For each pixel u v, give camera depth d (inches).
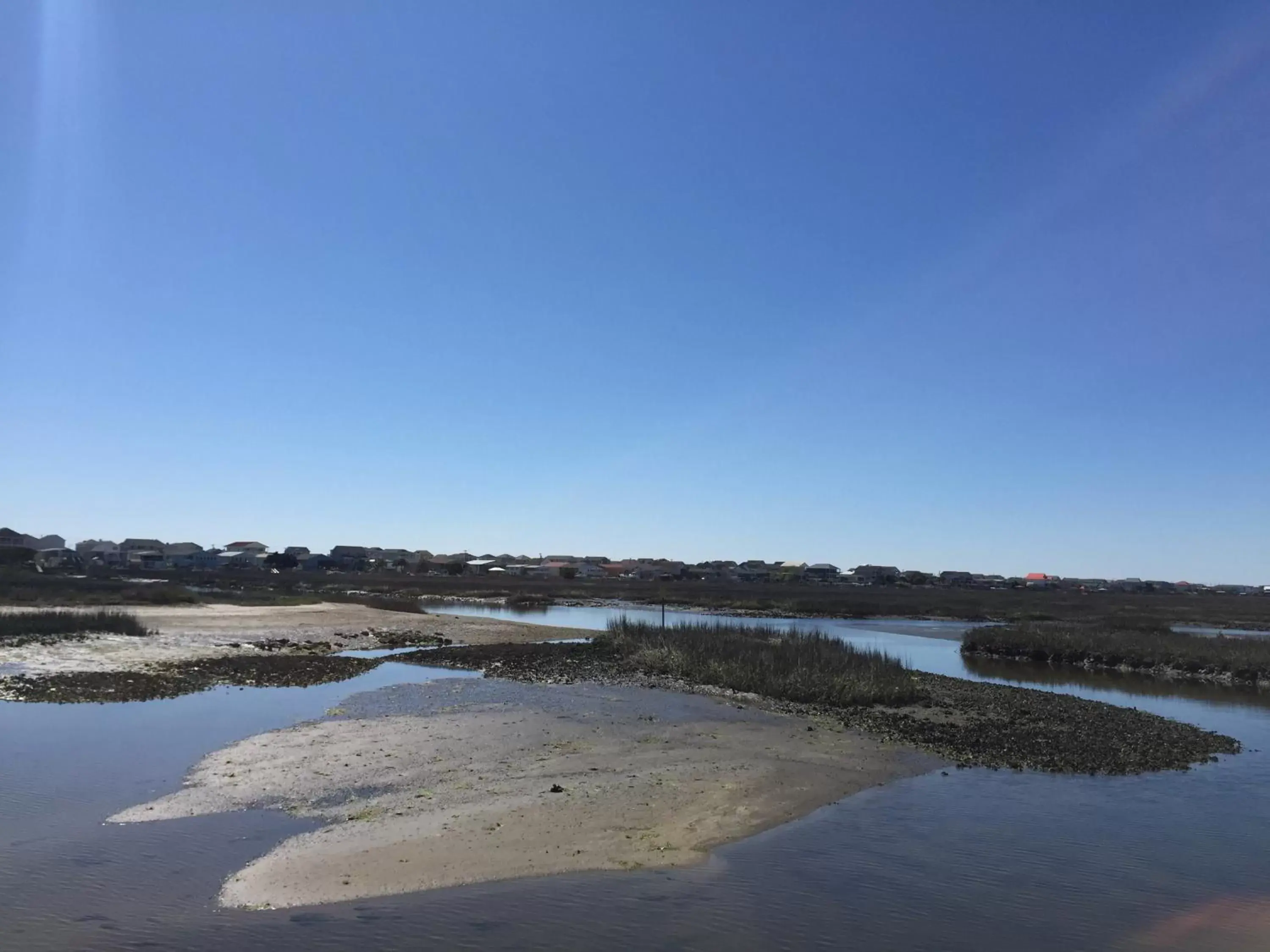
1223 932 360.8
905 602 4050.2
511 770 605.3
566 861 420.5
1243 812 553.6
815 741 749.3
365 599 2925.7
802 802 548.1
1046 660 1710.1
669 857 432.1
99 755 624.4
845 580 7549.2
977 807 553.3
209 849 427.5
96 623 1464.1
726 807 525.3
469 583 4980.3
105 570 4249.5
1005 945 342.6
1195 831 509.0
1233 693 1244.5
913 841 476.1
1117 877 426.0
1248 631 2628.0
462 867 407.5
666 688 1085.8
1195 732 848.3
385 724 772.0
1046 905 386.3
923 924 359.9
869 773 635.5
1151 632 2228.1
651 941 332.8
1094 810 553.9
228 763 606.2
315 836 451.5
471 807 508.1
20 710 797.2
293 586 3698.3
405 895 372.8
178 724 757.9
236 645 1443.2
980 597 4697.3
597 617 2871.6
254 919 343.9
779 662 1151.6
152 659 1184.8
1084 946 343.9
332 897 368.5
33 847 424.8
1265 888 414.0
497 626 2142.0
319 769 593.6
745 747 711.7
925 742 764.6
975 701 1011.3
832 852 451.8
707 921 354.3
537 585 5201.8
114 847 426.9
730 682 1098.1
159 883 380.2
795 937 342.3
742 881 402.9
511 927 341.4
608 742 713.6
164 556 6333.7
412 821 478.6
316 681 1088.2
